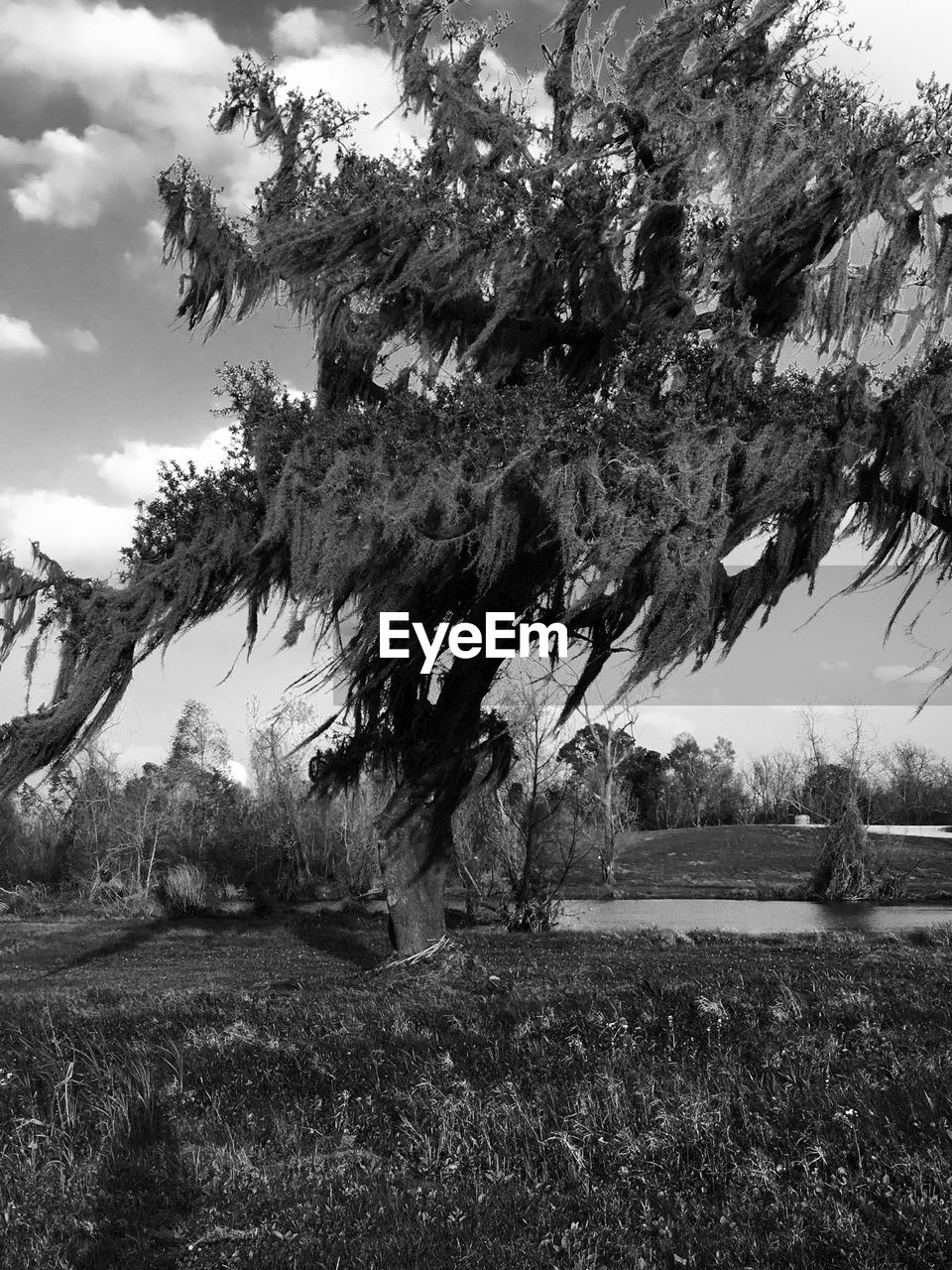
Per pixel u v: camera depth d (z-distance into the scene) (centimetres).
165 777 4966
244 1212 520
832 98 1520
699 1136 581
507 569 1531
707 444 1362
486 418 1376
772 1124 598
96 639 1544
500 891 3484
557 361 1742
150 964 2245
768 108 1541
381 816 1789
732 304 1630
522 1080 732
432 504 1364
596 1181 544
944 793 7088
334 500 1354
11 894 4256
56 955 2561
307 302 1702
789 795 8288
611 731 4738
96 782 4603
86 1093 722
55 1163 589
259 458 1519
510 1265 446
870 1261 424
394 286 1620
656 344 1535
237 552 1520
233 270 1694
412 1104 679
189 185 1714
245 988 1620
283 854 4688
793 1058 730
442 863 1786
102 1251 477
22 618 1563
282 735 4756
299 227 1609
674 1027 880
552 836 3506
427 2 1695
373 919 3666
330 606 1516
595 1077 708
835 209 1534
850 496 1462
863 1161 532
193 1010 1196
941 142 1448
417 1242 472
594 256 1633
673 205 1591
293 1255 464
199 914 3906
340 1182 561
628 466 1316
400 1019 1005
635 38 1622
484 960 1817
